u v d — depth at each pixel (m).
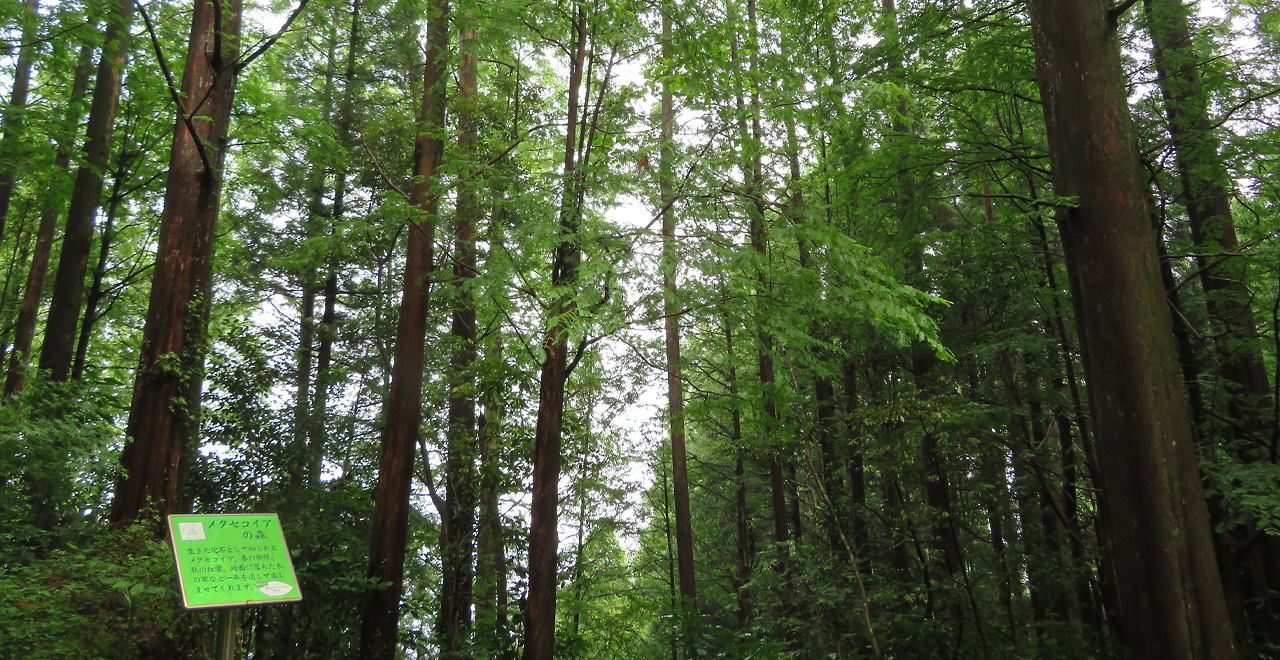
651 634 14.83
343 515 9.80
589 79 7.64
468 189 7.06
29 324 13.87
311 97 14.51
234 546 4.46
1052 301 9.41
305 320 12.49
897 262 9.75
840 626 9.16
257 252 13.61
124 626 5.89
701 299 6.97
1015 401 9.87
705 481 20.64
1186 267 11.54
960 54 10.08
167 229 9.38
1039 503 10.77
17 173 12.02
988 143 8.70
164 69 8.50
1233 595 7.13
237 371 10.65
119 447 9.58
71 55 12.38
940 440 9.02
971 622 8.42
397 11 9.44
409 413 8.80
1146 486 5.68
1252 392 8.88
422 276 7.85
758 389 9.45
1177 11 8.48
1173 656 5.35
